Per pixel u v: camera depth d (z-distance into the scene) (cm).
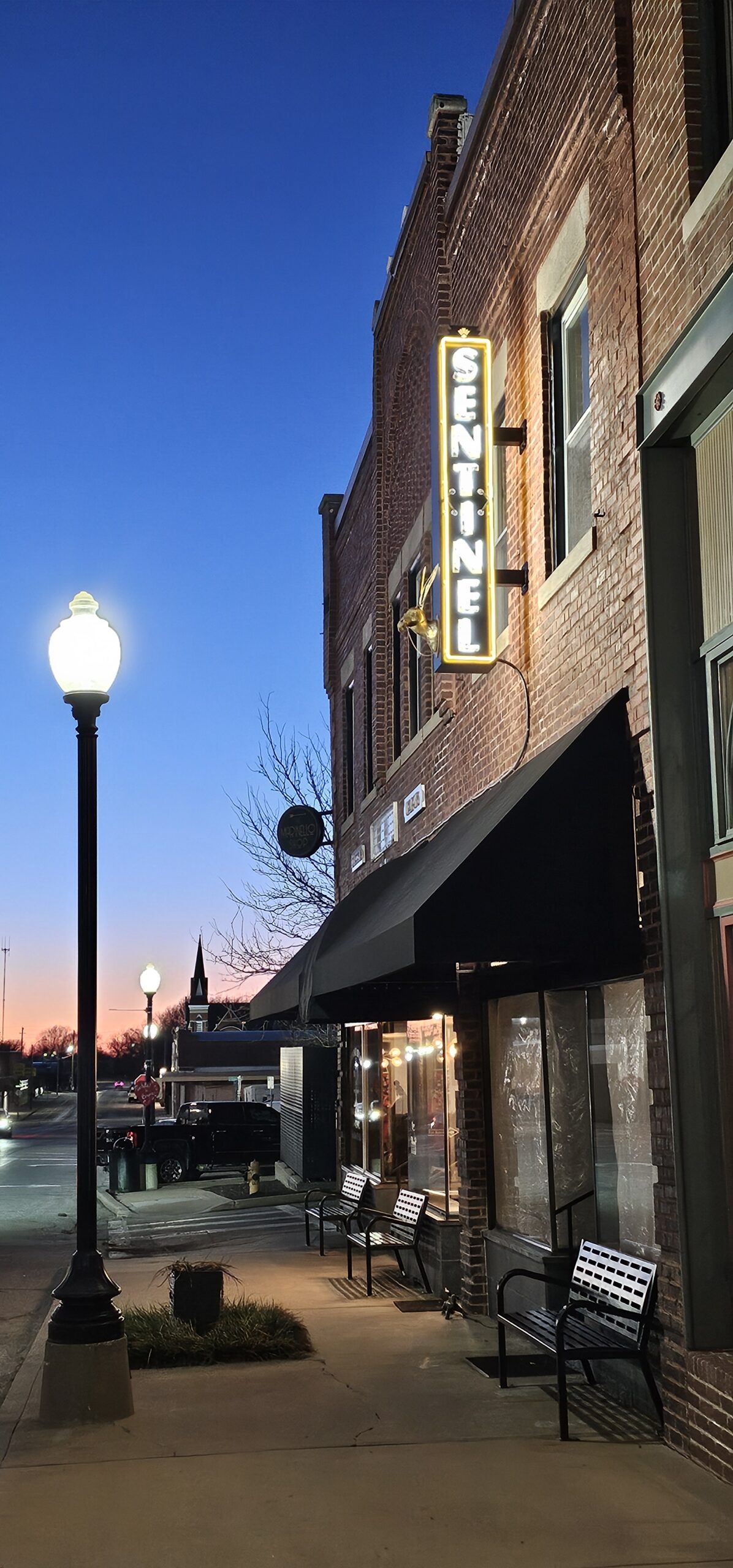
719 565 752
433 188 1428
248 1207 2309
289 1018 1922
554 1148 998
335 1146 2511
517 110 1127
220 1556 569
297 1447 734
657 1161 759
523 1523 604
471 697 1249
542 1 1045
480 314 1264
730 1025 725
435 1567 554
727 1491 644
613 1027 888
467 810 1180
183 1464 702
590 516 972
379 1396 848
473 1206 1176
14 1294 1404
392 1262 1515
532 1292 1006
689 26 767
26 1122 8594
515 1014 1113
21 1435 767
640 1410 802
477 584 1045
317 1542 584
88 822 902
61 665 905
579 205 969
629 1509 621
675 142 771
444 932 790
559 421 1045
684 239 751
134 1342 969
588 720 848
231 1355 968
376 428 1852
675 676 775
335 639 2339
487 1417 794
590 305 930
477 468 1056
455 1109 1279
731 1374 656
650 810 783
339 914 1392
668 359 760
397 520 1792
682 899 755
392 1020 1380
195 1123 3017
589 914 802
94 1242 839
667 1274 742
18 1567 559
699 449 779
